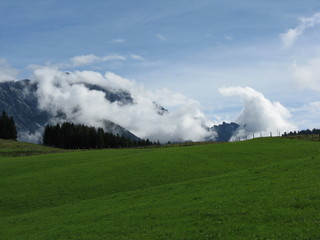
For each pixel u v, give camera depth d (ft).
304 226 70.08
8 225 124.88
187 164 210.18
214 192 117.08
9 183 193.77
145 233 85.25
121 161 231.50
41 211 141.28
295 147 250.98
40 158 285.84
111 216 109.91
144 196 136.77
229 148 265.34
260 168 151.74
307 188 95.45
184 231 80.84
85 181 185.78
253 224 77.00
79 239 90.22
